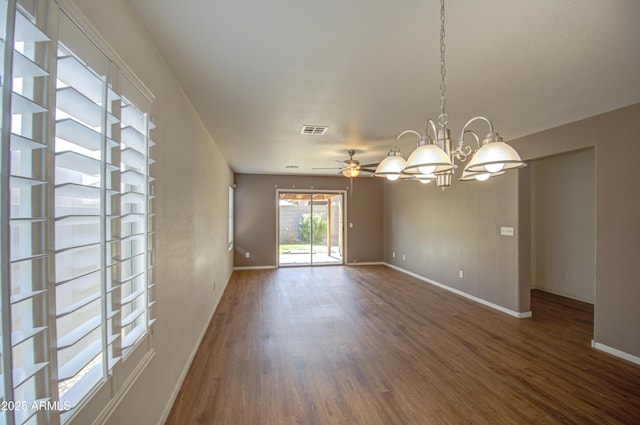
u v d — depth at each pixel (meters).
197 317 3.22
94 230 1.18
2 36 0.72
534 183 5.98
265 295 5.36
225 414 2.17
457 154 1.92
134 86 1.52
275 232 8.06
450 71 2.25
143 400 1.66
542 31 1.75
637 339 2.92
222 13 1.59
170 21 1.66
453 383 2.58
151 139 1.76
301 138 4.24
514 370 2.80
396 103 2.91
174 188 2.31
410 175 2.07
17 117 0.83
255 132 3.92
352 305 4.79
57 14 0.92
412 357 3.05
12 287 0.84
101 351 1.13
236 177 7.93
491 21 1.66
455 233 5.57
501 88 2.56
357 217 8.57
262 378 2.64
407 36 1.81
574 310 4.60
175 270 2.34
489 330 3.78
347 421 2.10
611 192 3.12
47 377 0.88
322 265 8.41
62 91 0.92
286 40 1.85
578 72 2.27
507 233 4.46
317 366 2.86
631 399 2.36
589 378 2.66
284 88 2.56
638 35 1.78
